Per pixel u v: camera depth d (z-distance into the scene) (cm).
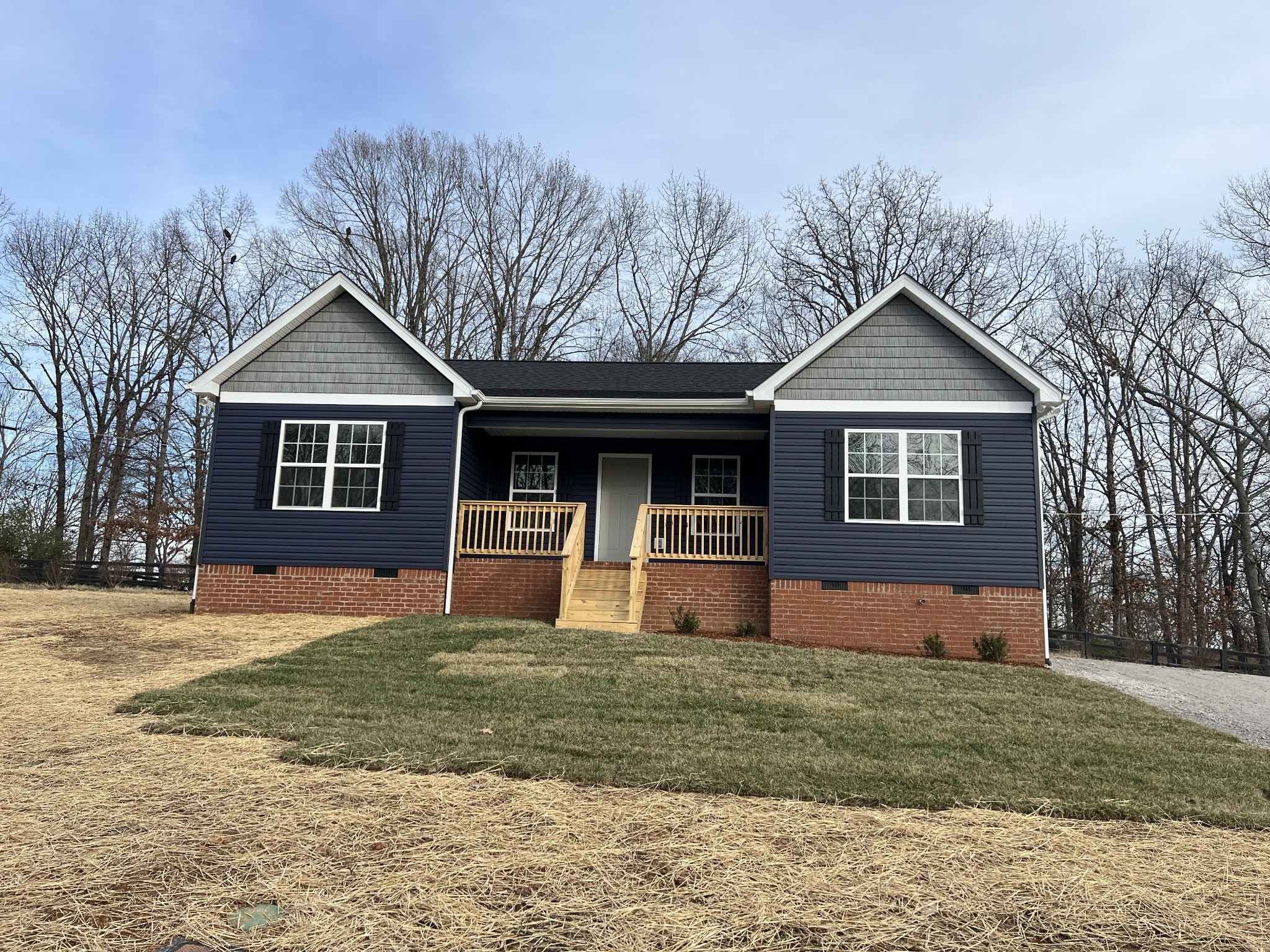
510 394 1612
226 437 1555
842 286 3475
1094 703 998
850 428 1488
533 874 449
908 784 631
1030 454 1455
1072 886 455
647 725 797
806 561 1456
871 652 1338
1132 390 2909
